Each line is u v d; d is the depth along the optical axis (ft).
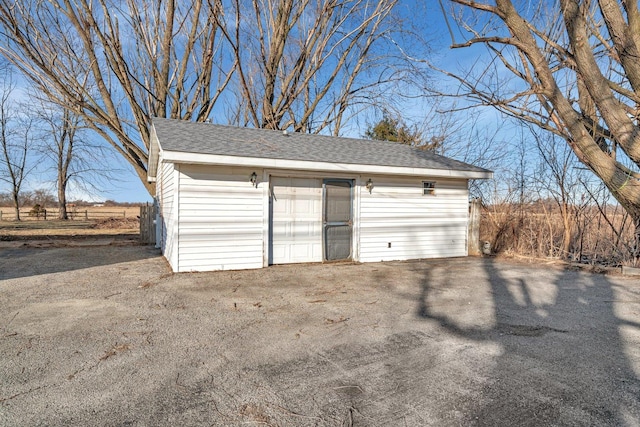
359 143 34.45
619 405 7.74
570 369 9.50
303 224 27.22
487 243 33.30
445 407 7.70
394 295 17.75
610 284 20.39
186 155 21.62
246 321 13.58
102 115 42.86
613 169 20.42
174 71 49.32
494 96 19.86
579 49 18.62
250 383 8.77
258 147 25.55
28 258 29.27
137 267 25.18
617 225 27.04
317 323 13.38
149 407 7.70
